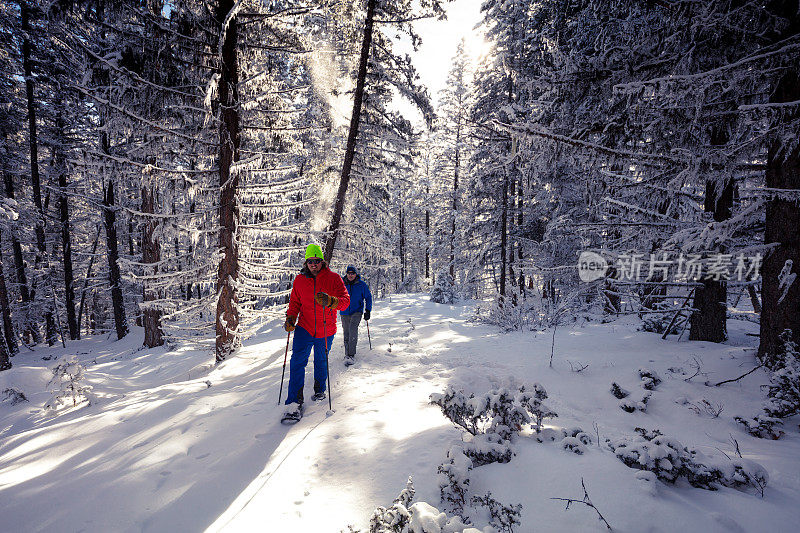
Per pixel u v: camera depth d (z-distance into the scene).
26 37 14.24
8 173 16.45
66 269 18.83
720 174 4.30
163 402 4.61
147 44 6.74
